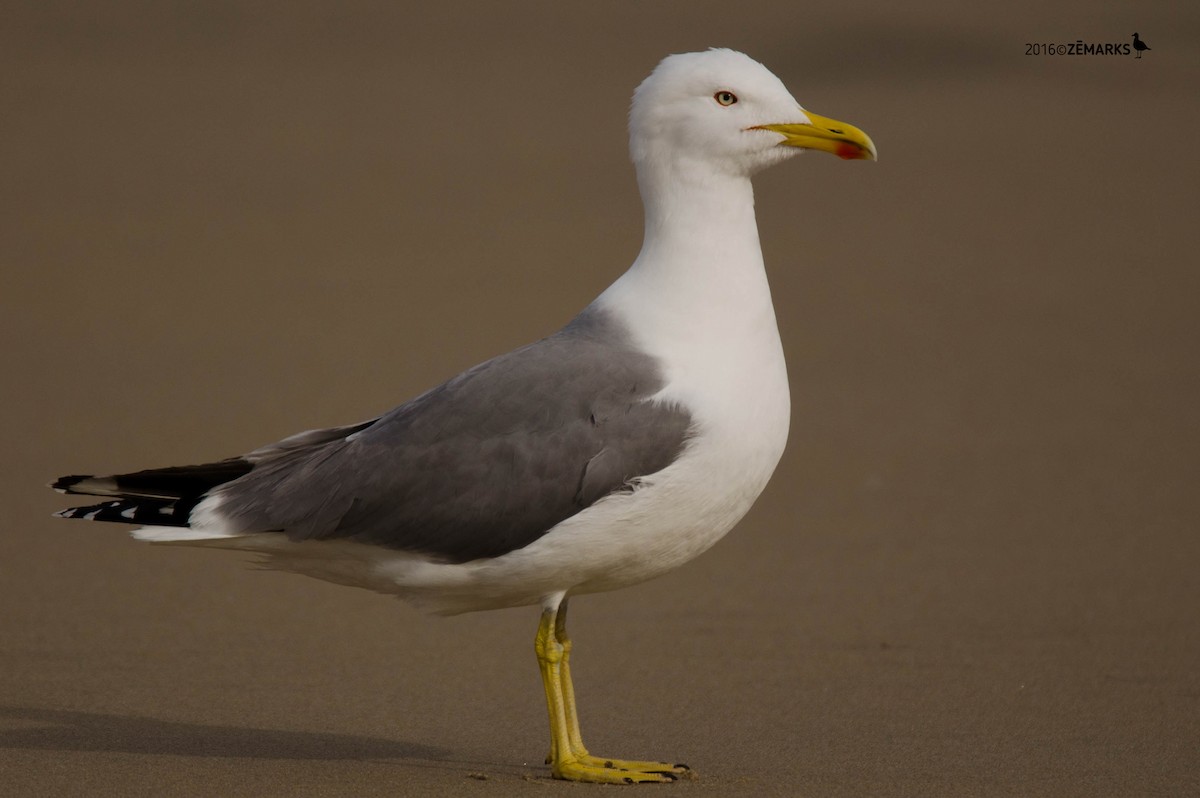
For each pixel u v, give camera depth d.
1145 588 12.72
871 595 12.63
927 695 10.26
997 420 18.34
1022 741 9.30
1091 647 11.28
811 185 33.28
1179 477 16.11
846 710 9.97
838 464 16.75
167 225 30.41
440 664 11.03
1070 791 8.37
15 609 12.02
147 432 17.53
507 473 8.45
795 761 8.95
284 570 9.09
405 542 8.56
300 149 38.53
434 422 8.59
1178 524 14.55
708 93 9.00
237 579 13.08
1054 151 36.78
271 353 21.38
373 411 18.38
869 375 20.30
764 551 13.98
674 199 9.04
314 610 12.31
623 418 8.49
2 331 22.52
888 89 44.16
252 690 10.30
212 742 9.16
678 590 12.91
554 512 8.45
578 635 11.75
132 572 13.12
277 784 8.34
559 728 8.62
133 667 10.73
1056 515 14.90
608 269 26.69
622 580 8.83
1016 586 12.83
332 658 11.09
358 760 8.88
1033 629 11.72
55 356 21.16
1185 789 8.41
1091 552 13.75
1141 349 21.44
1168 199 31.89
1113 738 9.36
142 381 19.89
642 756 9.09
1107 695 10.23
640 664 11.04
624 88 46.19
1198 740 9.32
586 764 8.62
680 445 8.49
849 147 9.01
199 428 17.67
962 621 11.95
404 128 41.16
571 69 48.84
